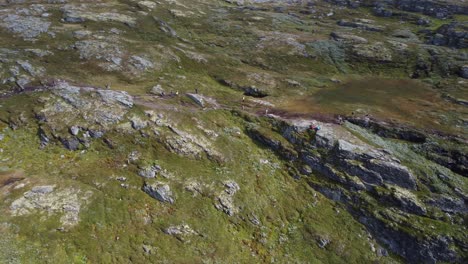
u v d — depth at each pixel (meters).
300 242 42.56
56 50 77.44
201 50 97.38
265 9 159.25
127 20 104.06
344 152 49.72
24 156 44.88
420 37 118.81
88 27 94.31
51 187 39.50
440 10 141.38
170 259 36.34
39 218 35.66
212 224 41.16
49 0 114.56
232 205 43.75
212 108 62.06
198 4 154.75
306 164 51.19
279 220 44.50
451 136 54.78
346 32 122.50
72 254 33.53
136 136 49.75
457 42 105.12
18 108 52.16
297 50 102.50
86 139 48.19
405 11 149.50
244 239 41.22
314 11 158.12
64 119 50.34
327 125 56.75
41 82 63.38
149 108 55.25
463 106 67.31
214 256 38.06
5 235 33.19
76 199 38.81
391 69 94.56
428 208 43.97
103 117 51.34
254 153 52.78
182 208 41.81
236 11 149.88
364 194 46.56
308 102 70.06
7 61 67.06
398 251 42.28
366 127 58.69
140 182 43.41
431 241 41.00
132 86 69.00
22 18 90.06
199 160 48.62
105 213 38.44
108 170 44.25
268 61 96.19
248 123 58.62
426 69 91.31
